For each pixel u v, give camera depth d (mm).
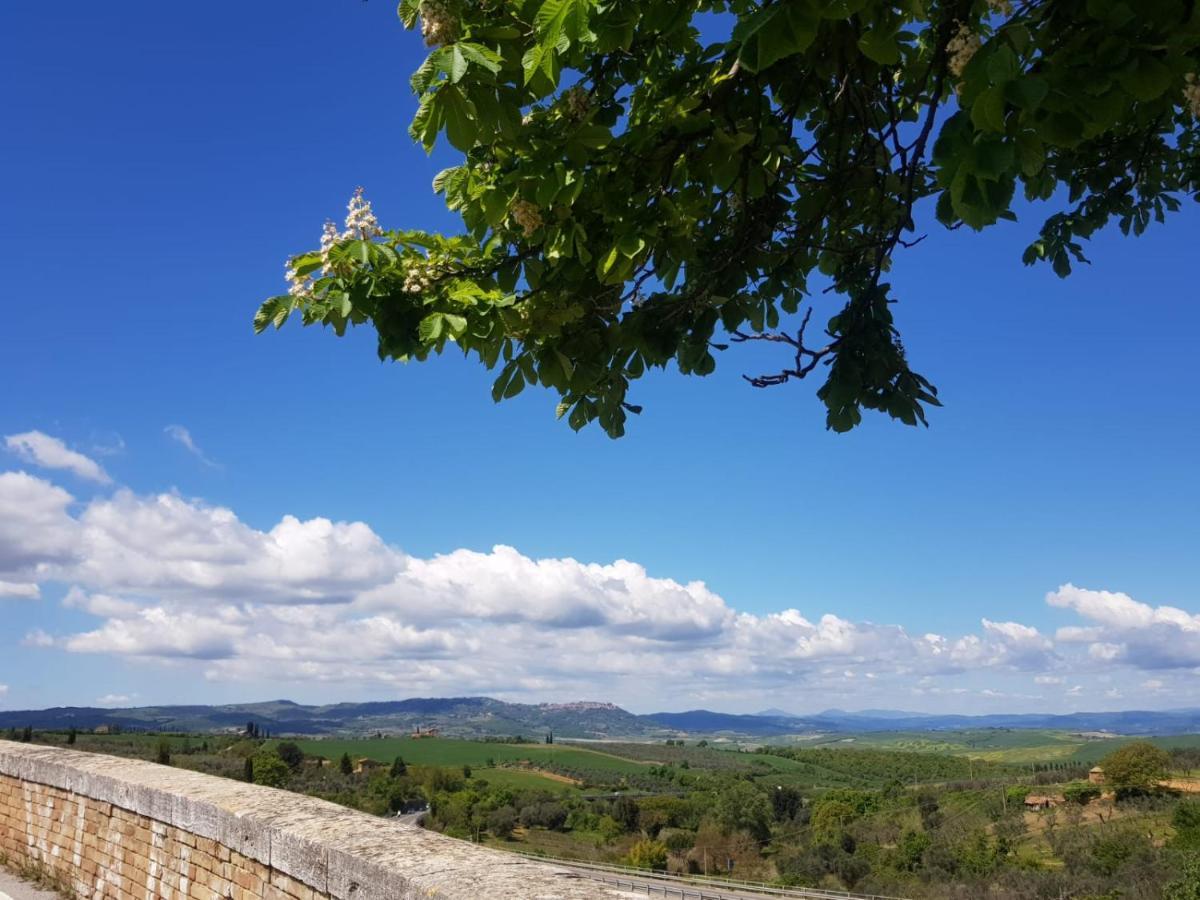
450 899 3525
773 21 3330
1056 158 6062
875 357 5551
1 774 9281
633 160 4699
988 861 69938
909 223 5254
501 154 4504
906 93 5625
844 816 99438
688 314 5402
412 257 4945
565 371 4988
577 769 161750
